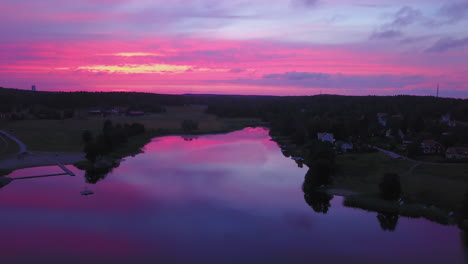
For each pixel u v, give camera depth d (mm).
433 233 44750
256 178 70812
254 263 37875
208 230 45656
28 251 39688
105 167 79312
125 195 59094
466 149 76750
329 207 53844
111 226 46500
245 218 49656
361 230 45906
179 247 41031
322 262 38125
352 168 72375
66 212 51031
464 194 49531
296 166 82750
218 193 60719
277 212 51969
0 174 71188
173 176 71938
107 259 38219
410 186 58344
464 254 39531
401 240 42875
